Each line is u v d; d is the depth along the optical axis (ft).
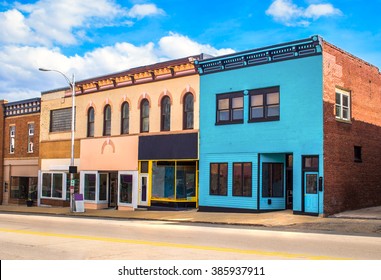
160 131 94.68
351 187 77.66
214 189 85.05
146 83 98.37
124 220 78.02
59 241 45.60
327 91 73.46
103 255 36.17
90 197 108.99
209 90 87.04
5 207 123.03
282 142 76.33
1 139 137.18
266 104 79.10
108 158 105.40
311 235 51.24
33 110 128.06
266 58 79.25
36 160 126.00
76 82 114.42
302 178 73.61
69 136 116.26
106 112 107.76
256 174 79.00
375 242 44.34
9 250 39.47
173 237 49.32
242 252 37.37
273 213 76.48
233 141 82.69
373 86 87.10
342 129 76.48
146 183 97.14
